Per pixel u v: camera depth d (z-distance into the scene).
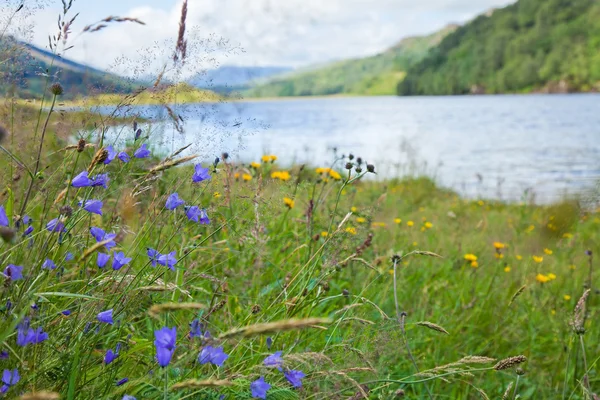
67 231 1.87
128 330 2.32
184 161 1.98
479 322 4.15
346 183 2.81
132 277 1.99
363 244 3.38
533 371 3.71
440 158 28.03
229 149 2.25
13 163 2.24
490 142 39.22
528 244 6.40
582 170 23.30
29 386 1.66
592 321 4.31
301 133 49.41
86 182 1.88
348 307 2.45
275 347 2.47
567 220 6.38
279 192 2.76
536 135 45.56
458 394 3.32
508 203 12.29
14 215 2.00
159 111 2.08
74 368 1.68
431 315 3.89
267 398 1.90
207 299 2.97
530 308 4.38
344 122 69.56
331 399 2.11
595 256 6.55
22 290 1.67
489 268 5.44
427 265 5.09
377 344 2.54
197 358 1.57
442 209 10.66
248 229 2.87
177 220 2.22
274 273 3.47
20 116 2.35
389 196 10.45
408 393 3.16
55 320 1.86
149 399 1.84
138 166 2.43
